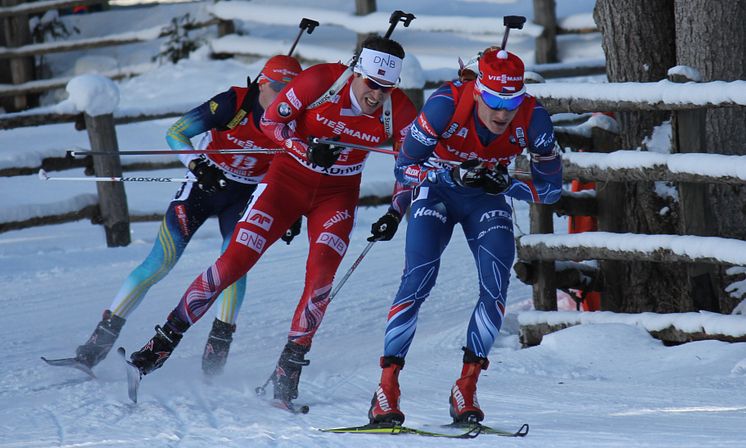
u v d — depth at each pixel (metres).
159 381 20.11
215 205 21.22
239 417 16.92
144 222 41.03
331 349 23.53
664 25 25.58
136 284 20.66
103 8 78.31
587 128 24.86
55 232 40.59
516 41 58.12
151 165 38.97
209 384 19.95
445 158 16.55
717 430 14.44
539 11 55.53
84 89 36.91
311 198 19.12
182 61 63.62
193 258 34.72
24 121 36.72
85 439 15.30
